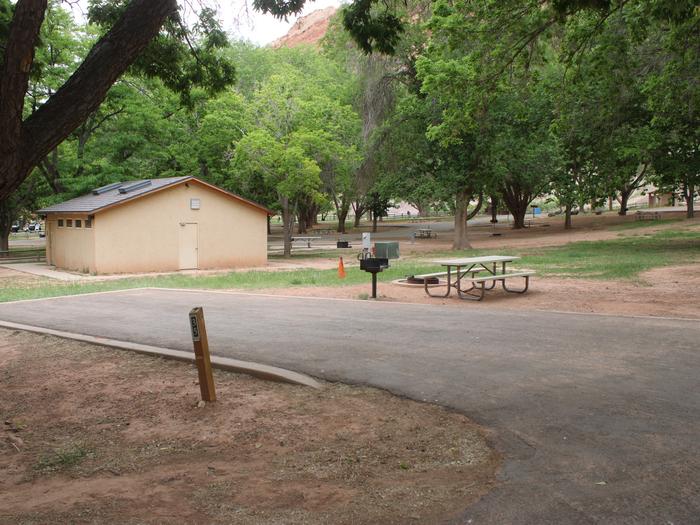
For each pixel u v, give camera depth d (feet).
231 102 109.29
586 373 20.84
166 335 30.89
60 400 21.03
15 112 18.17
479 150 104.83
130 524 11.76
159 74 36.14
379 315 34.53
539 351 24.25
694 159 87.15
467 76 54.85
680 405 17.31
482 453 14.84
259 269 88.38
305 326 31.78
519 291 44.06
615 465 13.58
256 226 98.07
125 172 111.04
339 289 50.57
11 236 251.19
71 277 81.25
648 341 25.26
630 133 82.17
